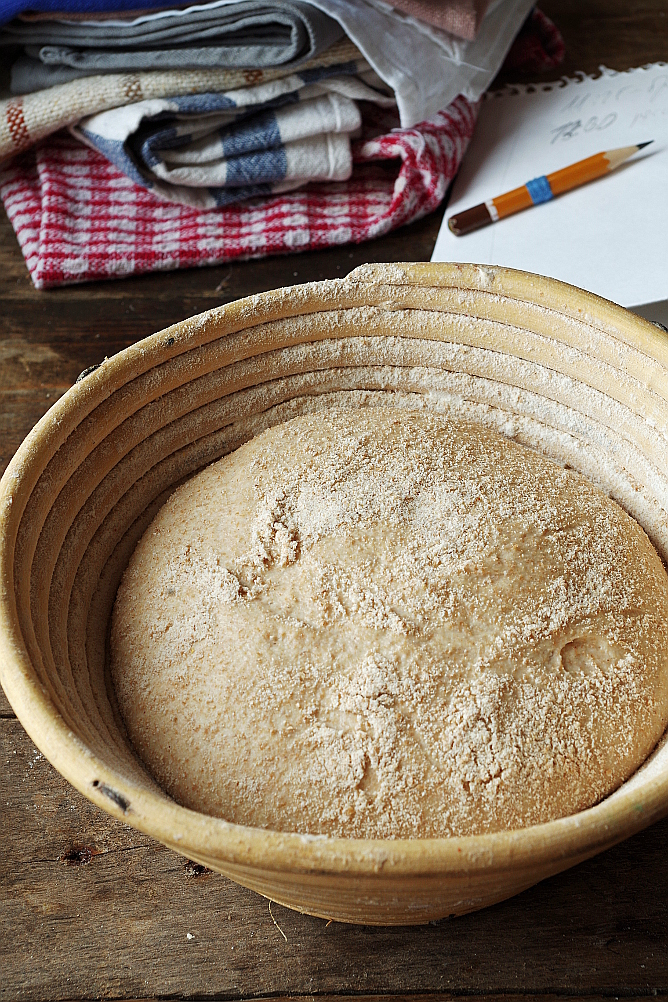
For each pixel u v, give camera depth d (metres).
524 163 0.58
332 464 0.41
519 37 0.64
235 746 0.37
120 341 0.54
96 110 0.56
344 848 0.28
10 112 0.57
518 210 0.56
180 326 0.42
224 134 0.57
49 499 0.40
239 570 0.40
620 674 0.38
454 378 0.45
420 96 0.56
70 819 0.42
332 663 0.38
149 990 0.39
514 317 0.43
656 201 0.55
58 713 0.33
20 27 0.57
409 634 0.38
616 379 0.42
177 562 0.40
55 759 0.31
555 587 0.39
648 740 0.38
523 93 0.62
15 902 0.40
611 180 0.56
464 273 0.43
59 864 0.41
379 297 0.43
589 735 0.37
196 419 0.44
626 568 0.40
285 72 0.56
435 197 0.57
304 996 0.39
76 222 0.57
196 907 0.40
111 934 0.40
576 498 0.41
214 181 0.57
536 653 0.38
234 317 0.42
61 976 0.39
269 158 0.57
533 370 0.44
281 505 0.40
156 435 0.43
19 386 0.53
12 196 0.59
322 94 0.57
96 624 0.41
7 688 0.33
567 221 0.55
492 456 0.42
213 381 0.43
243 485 0.41
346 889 0.29
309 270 0.56
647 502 0.42
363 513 0.40
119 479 0.42
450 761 0.36
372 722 0.37
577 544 0.40
